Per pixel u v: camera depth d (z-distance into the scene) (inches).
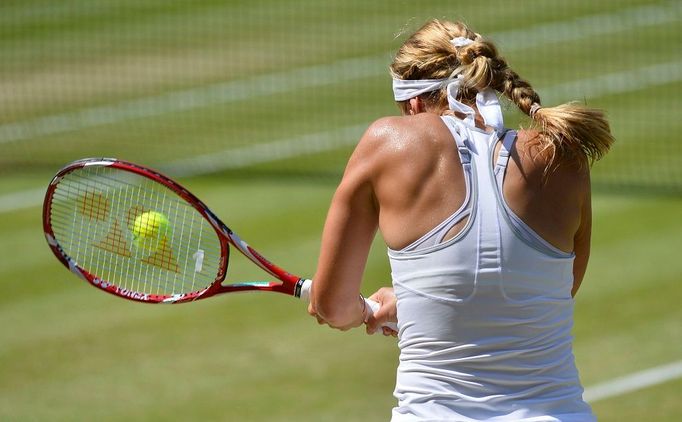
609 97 2251.5
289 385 1028.5
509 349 493.0
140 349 1123.9
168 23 2844.5
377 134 512.7
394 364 1074.7
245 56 2586.1
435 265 494.0
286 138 2015.3
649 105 2176.4
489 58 527.2
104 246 674.2
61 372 1071.0
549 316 501.0
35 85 2385.6
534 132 511.5
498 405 490.9
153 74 2458.2
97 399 1008.9
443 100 530.0
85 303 1254.3
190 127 2097.7
